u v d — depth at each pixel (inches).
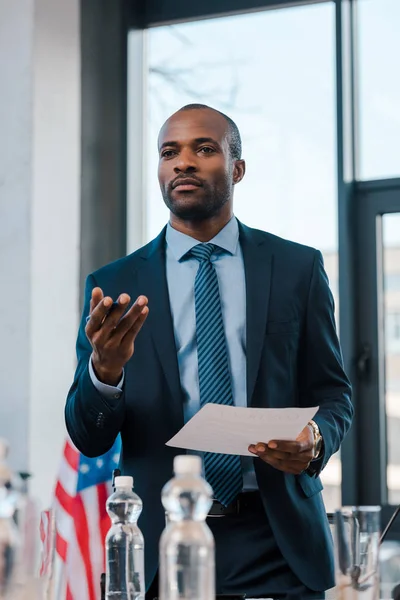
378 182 217.5
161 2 234.2
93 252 218.4
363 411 214.4
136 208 229.3
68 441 170.4
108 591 96.0
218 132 115.2
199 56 230.8
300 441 100.2
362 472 212.7
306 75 221.8
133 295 114.3
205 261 114.6
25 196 208.2
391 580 182.7
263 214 220.2
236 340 112.1
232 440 98.4
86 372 106.6
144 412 109.4
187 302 113.6
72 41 218.7
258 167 221.9
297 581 105.3
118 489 93.5
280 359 111.0
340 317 214.1
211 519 105.7
